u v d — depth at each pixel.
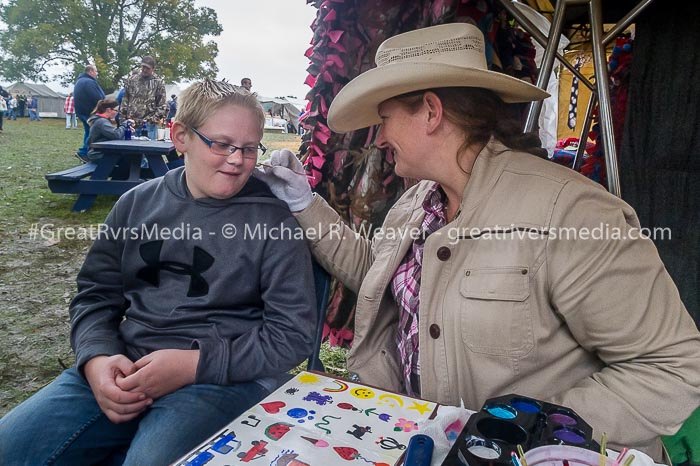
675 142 1.67
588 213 0.92
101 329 1.20
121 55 27.95
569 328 0.96
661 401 0.84
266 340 1.13
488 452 0.58
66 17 27.50
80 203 5.29
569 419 0.66
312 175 1.95
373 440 0.71
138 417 1.10
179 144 1.19
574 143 3.56
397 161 1.16
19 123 21.91
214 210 1.20
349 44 1.82
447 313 1.01
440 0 1.64
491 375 0.96
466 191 1.04
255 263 1.18
